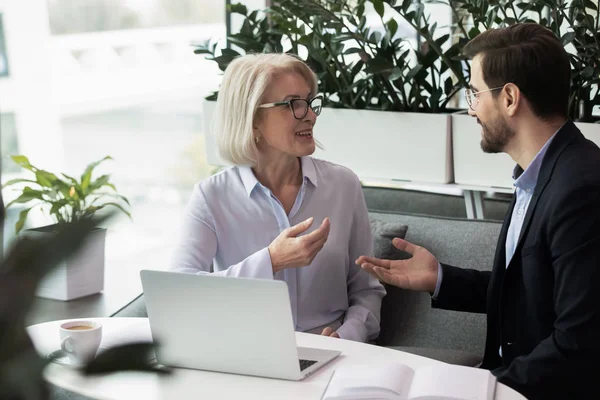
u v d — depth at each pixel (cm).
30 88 333
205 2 347
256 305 144
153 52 354
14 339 57
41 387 58
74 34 342
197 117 360
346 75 288
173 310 152
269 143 213
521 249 179
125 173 363
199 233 217
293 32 285
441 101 290
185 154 365
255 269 192
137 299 227
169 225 370
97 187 279
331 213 222
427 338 239
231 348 150
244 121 212
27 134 336
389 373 140
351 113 276
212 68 340
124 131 360
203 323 150
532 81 178
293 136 211
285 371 148
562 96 181
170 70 355
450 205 287
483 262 239
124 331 176
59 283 268
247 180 219
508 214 194
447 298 202
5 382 56
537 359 164
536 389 164
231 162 221
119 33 352
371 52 290
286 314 142
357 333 209
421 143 266
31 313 59
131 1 351
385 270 201
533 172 183
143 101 360
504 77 181
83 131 351
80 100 348
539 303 175
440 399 131
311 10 276
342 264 221
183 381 149
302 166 222
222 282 145
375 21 345
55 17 336
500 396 139
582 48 261
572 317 163
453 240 245
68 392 170
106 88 354
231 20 342
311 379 149
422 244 248
